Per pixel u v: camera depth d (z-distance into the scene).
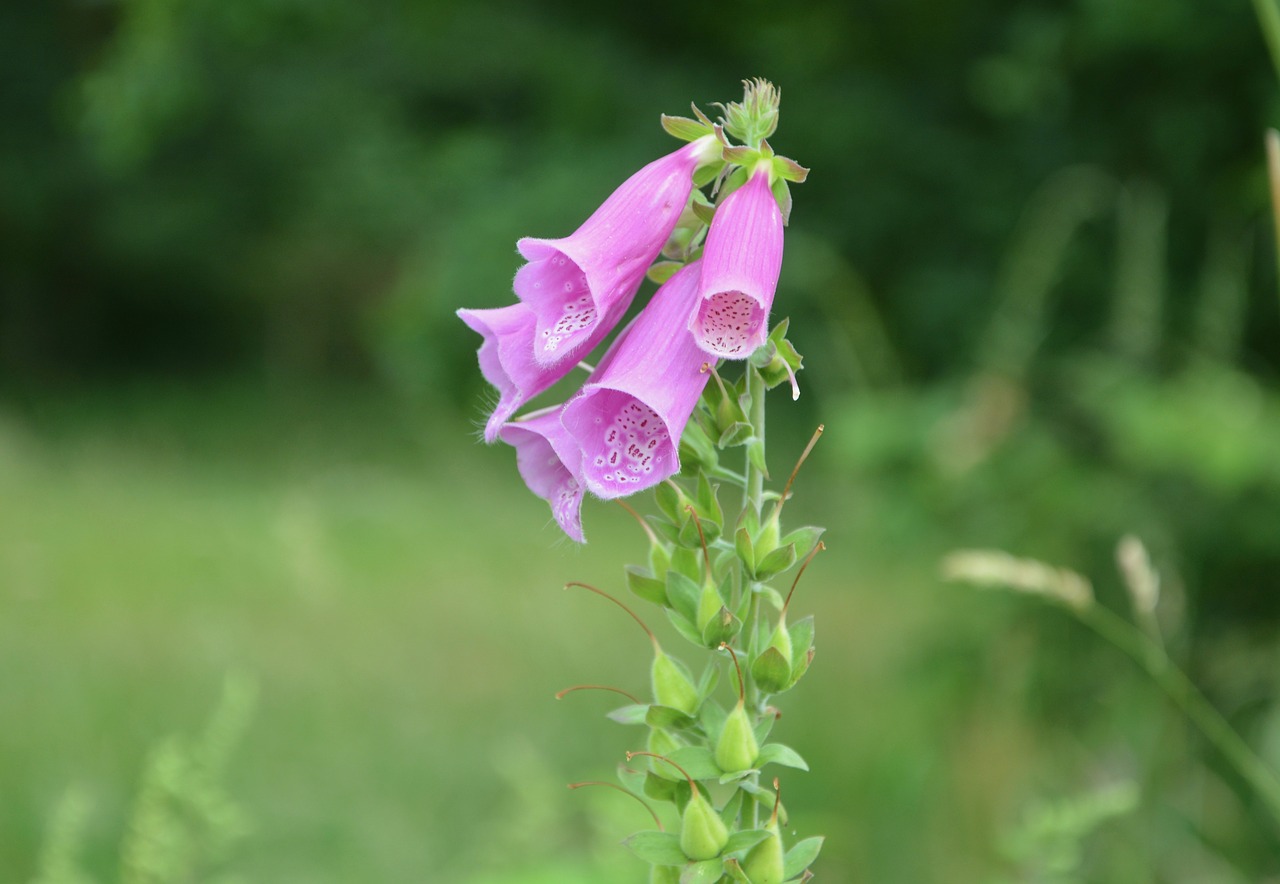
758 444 1.66
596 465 1.69
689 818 1.59
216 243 22.25
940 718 5.17
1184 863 4.30
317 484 12.09
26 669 7.12
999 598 4.96
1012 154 12.35
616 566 9.07
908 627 5.96
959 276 12.14
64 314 25.97
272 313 25.20
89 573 9.09
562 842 4.57
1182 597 4.55
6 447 14.41
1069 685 4.95
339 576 7.66
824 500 9.48
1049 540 5.00
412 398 13.56
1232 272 5.94
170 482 13.05
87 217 22.72
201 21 15.32
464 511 10.25
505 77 14.78
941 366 12.02
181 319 27.98
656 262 1.93
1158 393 4.96
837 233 12.74
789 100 13.24
